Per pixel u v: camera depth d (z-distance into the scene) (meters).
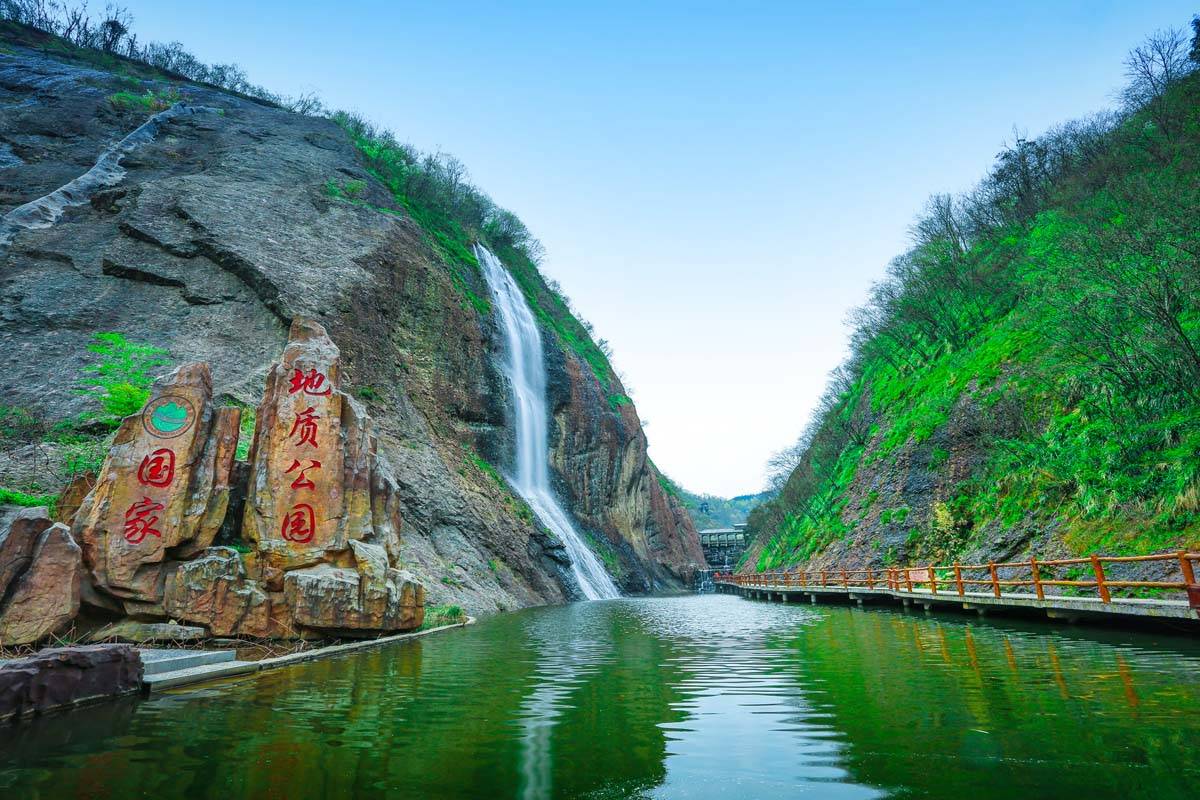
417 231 45.28
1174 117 30.38
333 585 12.36
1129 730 5.57
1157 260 20.45
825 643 13.03
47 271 29.27
